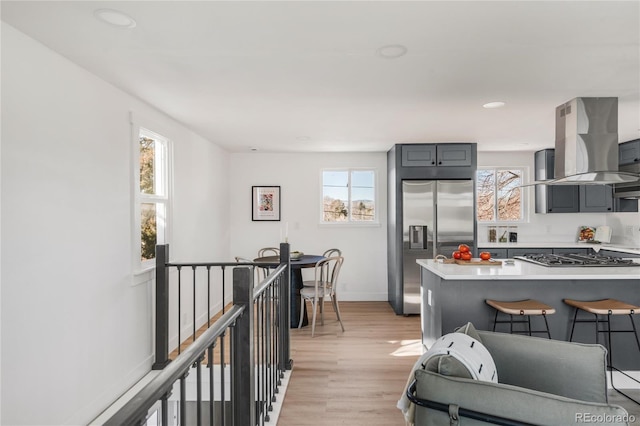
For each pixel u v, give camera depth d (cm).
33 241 204
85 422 243
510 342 181
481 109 348
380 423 247
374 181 600
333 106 336
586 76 266
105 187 269
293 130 434
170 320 372
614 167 313
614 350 300
